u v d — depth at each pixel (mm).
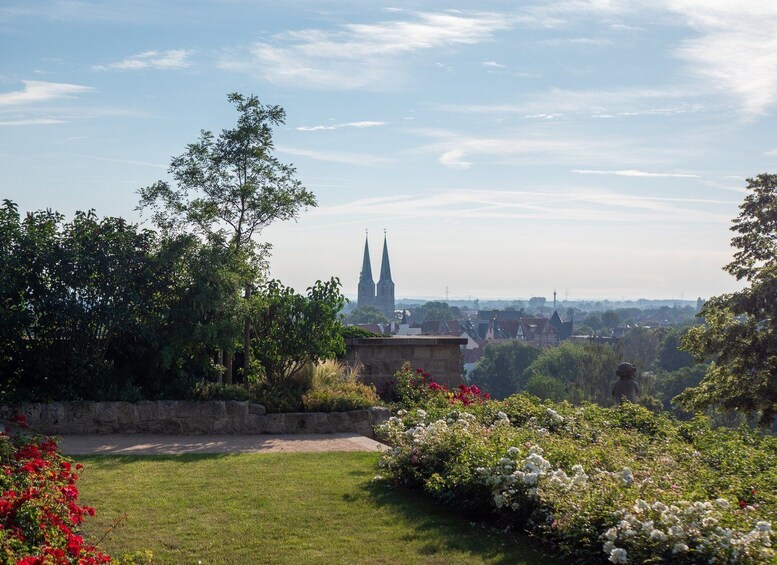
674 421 12461
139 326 13445
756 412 24031
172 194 17438
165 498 8391
